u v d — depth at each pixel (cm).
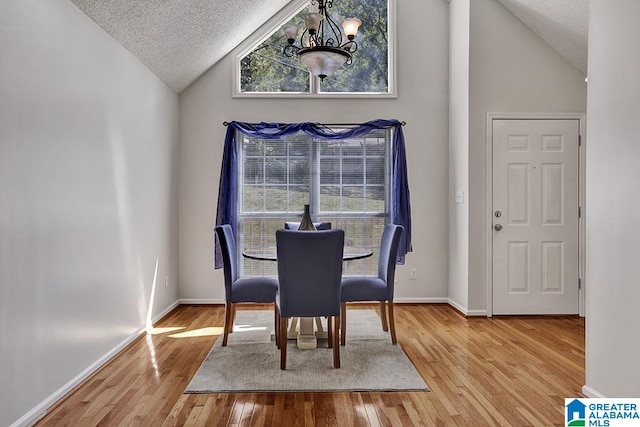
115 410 247
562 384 284
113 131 339
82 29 291
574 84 462
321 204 523
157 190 444
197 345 367
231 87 519
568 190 461
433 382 289
